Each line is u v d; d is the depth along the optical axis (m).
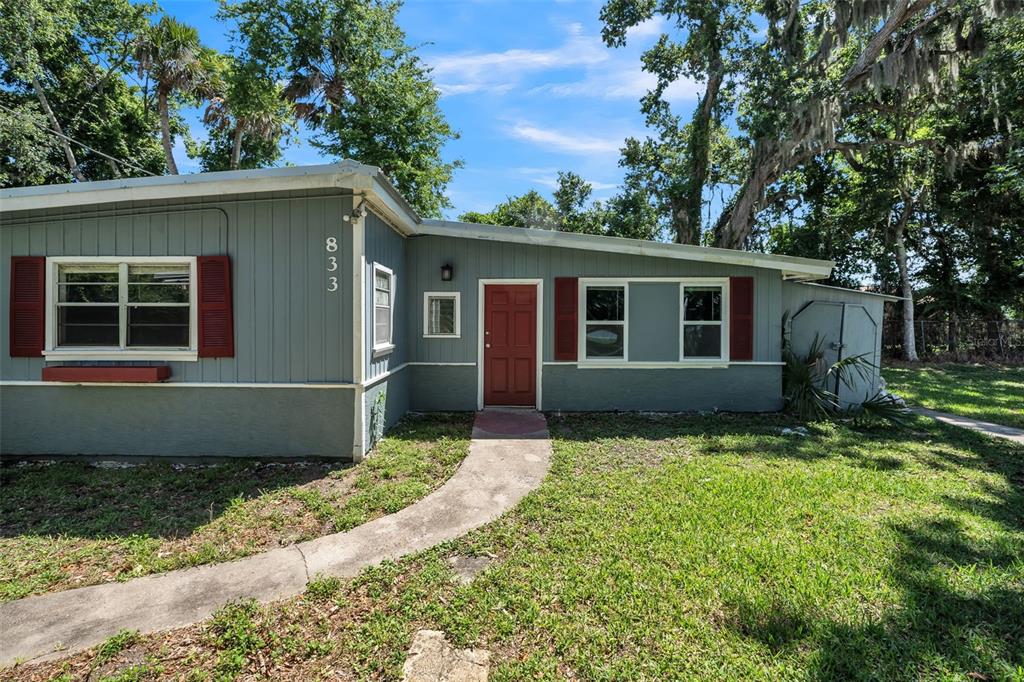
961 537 3.43
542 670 2.21
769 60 12.63
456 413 7.60
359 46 17.34
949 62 10.42
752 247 18.22
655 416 7.41
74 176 16.81
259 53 16.52
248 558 3.25
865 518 3.76
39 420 5.28
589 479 4.63
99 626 2.55
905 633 2.44
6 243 5.23
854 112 12.70
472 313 7.73
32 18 14.83
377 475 4.79
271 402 5.25
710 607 2.64
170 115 21.02
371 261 5.56
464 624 2.53
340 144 17.22
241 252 5.21
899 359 17.78
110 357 5.25
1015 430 6.92
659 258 7.62
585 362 7.68
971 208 15.13
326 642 2.41
